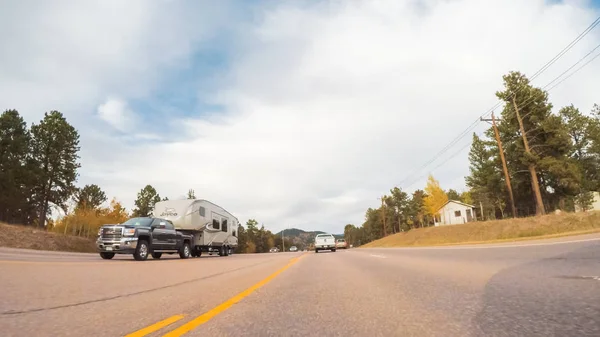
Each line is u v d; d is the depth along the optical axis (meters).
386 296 4.70
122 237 15.72
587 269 5.90
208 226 24.56
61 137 52.00
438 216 61.41
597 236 13.84
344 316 3.61
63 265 9.60
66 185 52.81
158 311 3.93
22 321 3.29
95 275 7.38
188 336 2.92
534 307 3.43
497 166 48.25
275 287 6.18
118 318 3.53
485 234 32.28
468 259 9.68
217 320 3.54
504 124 42.91
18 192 46.31
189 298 4.88
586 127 51.38
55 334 2.88
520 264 7.33
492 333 2.67
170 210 21.77
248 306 4.32
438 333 2.78
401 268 8.69
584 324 2.76
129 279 6.92
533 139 40.62
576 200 52.72
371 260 12.89
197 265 11.71
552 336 2.50
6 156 45.50
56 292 4.99
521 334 2.59
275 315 3.77
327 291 5.50
